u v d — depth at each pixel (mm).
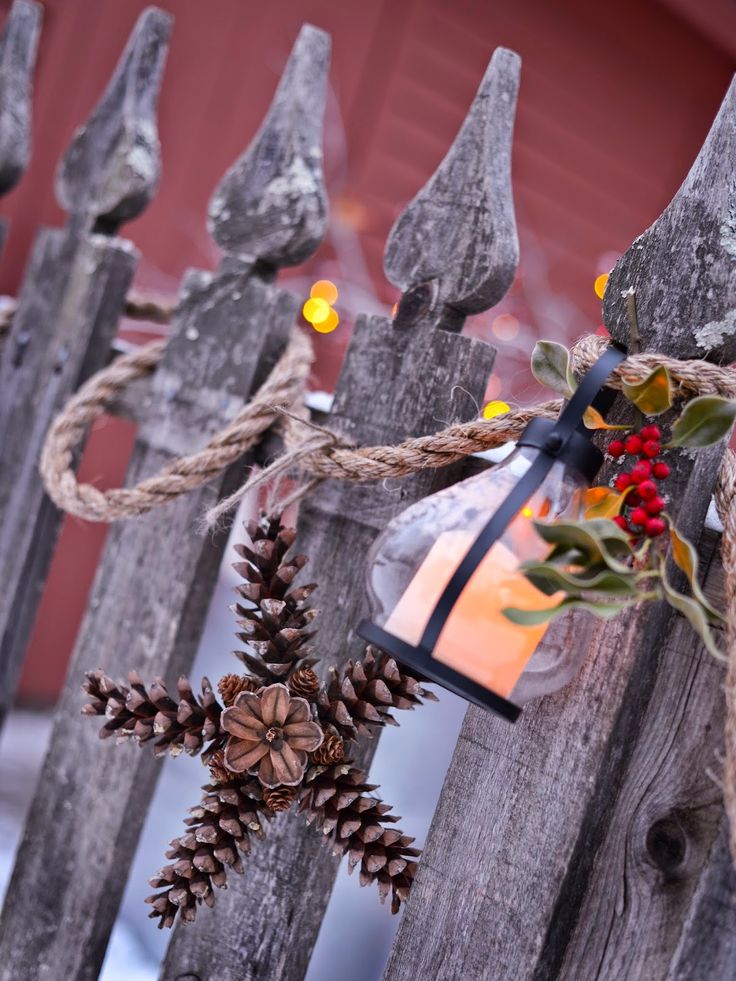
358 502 921
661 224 760
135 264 1244
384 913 1331
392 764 1359
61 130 2398
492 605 650
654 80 2992
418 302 915
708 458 740
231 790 786
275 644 796
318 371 2365
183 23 2432
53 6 2355
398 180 2590
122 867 1060
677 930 733
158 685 812
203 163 2494
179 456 1087
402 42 2494
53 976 1075
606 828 768
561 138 2855
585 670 766
